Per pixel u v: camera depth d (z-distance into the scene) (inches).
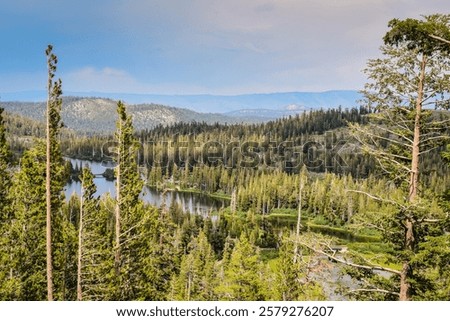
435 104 565.3
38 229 1096.8
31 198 1089.4
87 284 1113.4
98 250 1109.1
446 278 527.2
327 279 701.9
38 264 1115.9
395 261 561.0
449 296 522.3
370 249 628.1
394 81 577.9
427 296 536.7
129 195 1187.9
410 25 506.6
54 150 941.2
